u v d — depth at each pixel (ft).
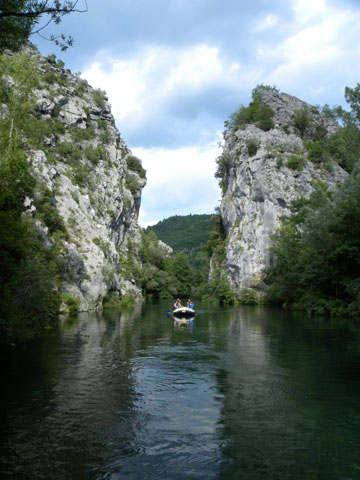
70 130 240.53
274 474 21.70
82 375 43.29
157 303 218.59
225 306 188.44
